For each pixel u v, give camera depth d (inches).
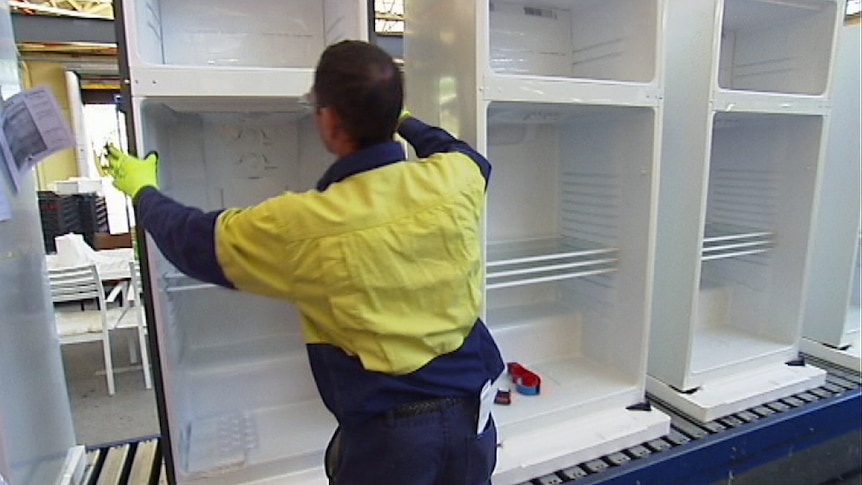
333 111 37.3
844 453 81.0
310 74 50.2
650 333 80.3
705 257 77.2
